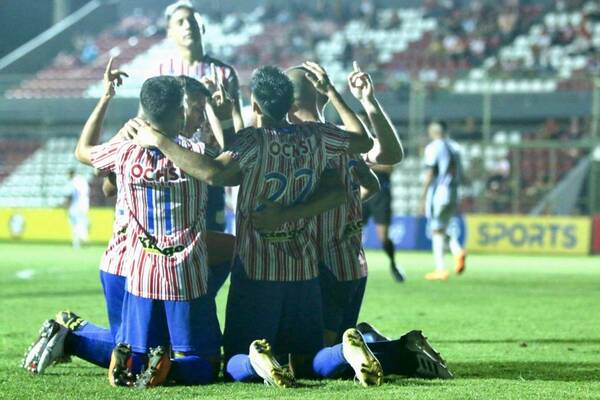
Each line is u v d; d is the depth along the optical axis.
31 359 12.18
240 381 11.64
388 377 12.00
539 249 53.12
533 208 55.88
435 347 16.03
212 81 13.10
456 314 21.64
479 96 62.50
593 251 52.28
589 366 13.73
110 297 12.23
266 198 11.60
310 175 11.70
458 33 73.12
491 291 28.00
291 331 11.98
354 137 11.91
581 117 61.66
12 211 62.22
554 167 56.03
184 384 11.47
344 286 12.65
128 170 11.42
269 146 11.51
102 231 59.56
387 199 29.36
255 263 11.71
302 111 12.56
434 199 32.03
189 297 11.47
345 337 11.34
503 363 14.04
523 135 61.62
